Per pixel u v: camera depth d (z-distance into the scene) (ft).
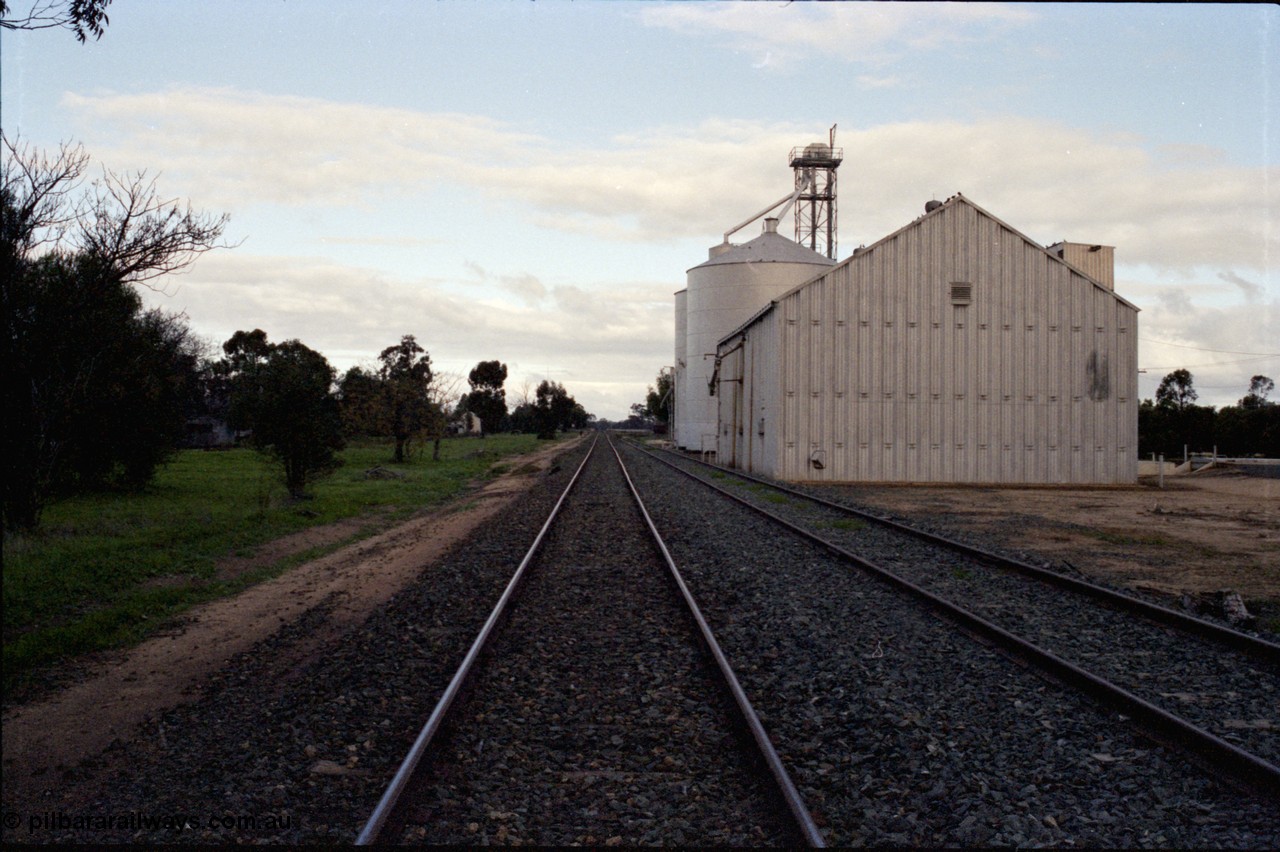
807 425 102.53
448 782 16.33
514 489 93.56
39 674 24.27
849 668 23.94
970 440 103.71
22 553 41.52
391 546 50.93
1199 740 17.56
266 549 48.16
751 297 182.09
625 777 16.75
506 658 24.82
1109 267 120.26
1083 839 14.37
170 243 45.80
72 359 48.96
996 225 104.94
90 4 24.64
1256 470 122.01
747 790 16.11
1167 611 29.14
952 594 34.22
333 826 14.78
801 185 199.41
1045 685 22.39
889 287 103.81
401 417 149.28
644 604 32.19
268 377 73.26
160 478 96.48
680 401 233.14
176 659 25.90
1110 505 76.64
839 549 42.42
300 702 21.38
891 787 16.40
